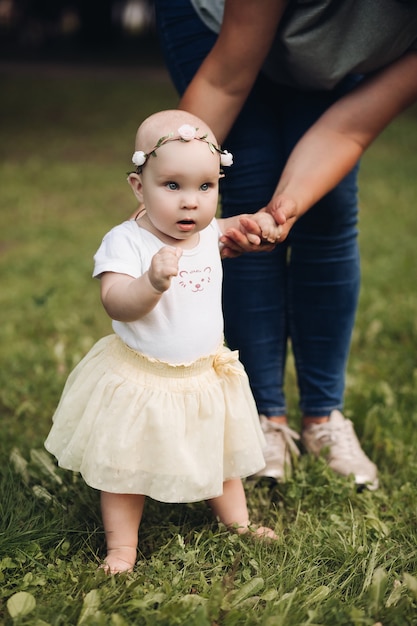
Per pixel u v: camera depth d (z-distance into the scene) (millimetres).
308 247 2607
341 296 2668
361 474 2568
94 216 7336
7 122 13047
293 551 2104
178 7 2562
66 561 2098
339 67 2307
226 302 2650
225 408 2084
